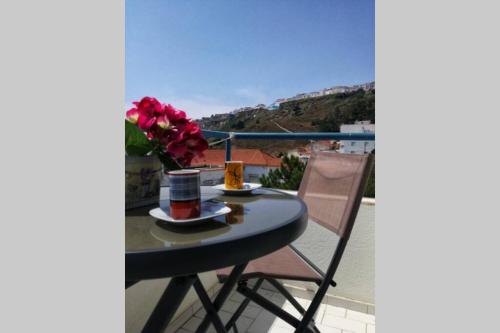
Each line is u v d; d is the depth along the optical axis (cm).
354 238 164
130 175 83
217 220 72
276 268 108
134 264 50
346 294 168
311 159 141
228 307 172
